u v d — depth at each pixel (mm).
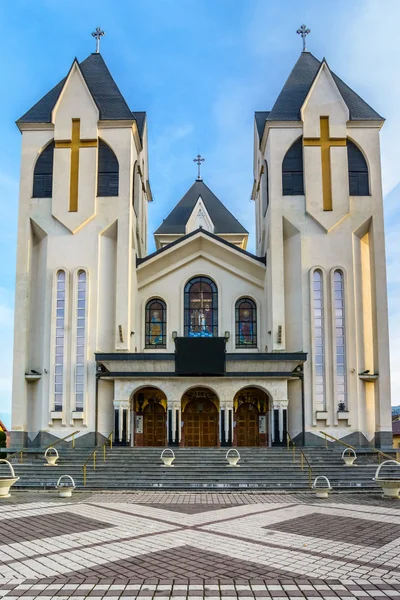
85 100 33781
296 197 32938
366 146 33469
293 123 33719
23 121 33781
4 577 9047
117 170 33438
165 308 35031
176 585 8562
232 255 34719
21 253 32438
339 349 31250
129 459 25953
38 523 13945
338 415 30344
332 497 19609
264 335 34219
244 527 13227
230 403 30672
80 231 32656
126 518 14688
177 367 30188
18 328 31531
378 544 11289
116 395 30828
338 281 32031
